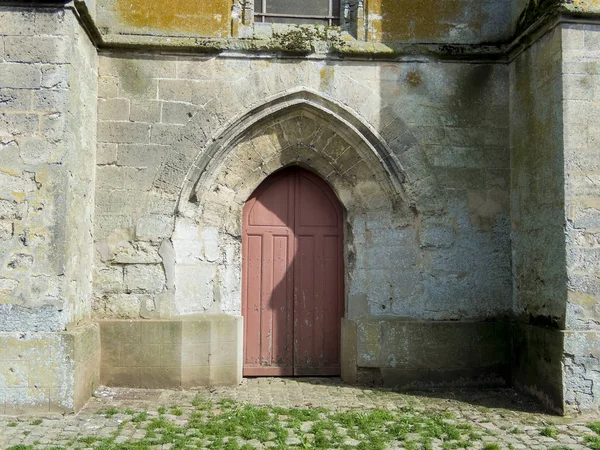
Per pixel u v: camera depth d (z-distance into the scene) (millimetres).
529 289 7086
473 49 7590
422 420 5938
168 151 7266
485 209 7574
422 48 7555
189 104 7328
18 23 6070
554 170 6488
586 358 6191
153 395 6781
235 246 7688
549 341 6453
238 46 7355
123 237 7164
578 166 6320
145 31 7340
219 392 7008
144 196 7215
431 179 7535
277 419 5891
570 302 6242
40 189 5957
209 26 7434
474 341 7465
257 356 7859
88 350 6449
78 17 6367
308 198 8055
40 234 5930
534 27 6824
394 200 7617
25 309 5887
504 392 7207
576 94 6371
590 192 6316
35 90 6027
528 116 7137
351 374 7555
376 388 7348
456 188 7562
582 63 6402
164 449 4953
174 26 7391
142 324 7086
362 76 7551
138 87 7285
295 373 7875
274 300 7926
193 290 7348
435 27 7664
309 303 7957
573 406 6168
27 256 5910
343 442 5223
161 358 7098
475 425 5863
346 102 7496
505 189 7602
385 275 7633
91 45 6961
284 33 7434
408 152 7535
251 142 7582
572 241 6273
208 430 5434
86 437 5195
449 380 7422
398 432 5516
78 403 6031
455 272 7531
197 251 7398
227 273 7594
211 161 7309
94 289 7098
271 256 7961
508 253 7570
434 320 7508
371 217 7738
